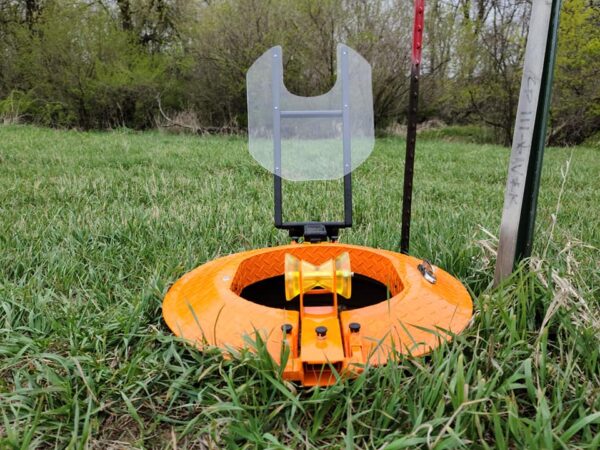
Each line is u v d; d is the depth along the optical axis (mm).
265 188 3092
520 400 1013
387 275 1307
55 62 8594
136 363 1078
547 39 1227
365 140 1362
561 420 922
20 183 3053
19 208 2486
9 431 892
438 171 4184
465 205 2639
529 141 1279
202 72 8594
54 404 1043
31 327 1298
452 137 9266
